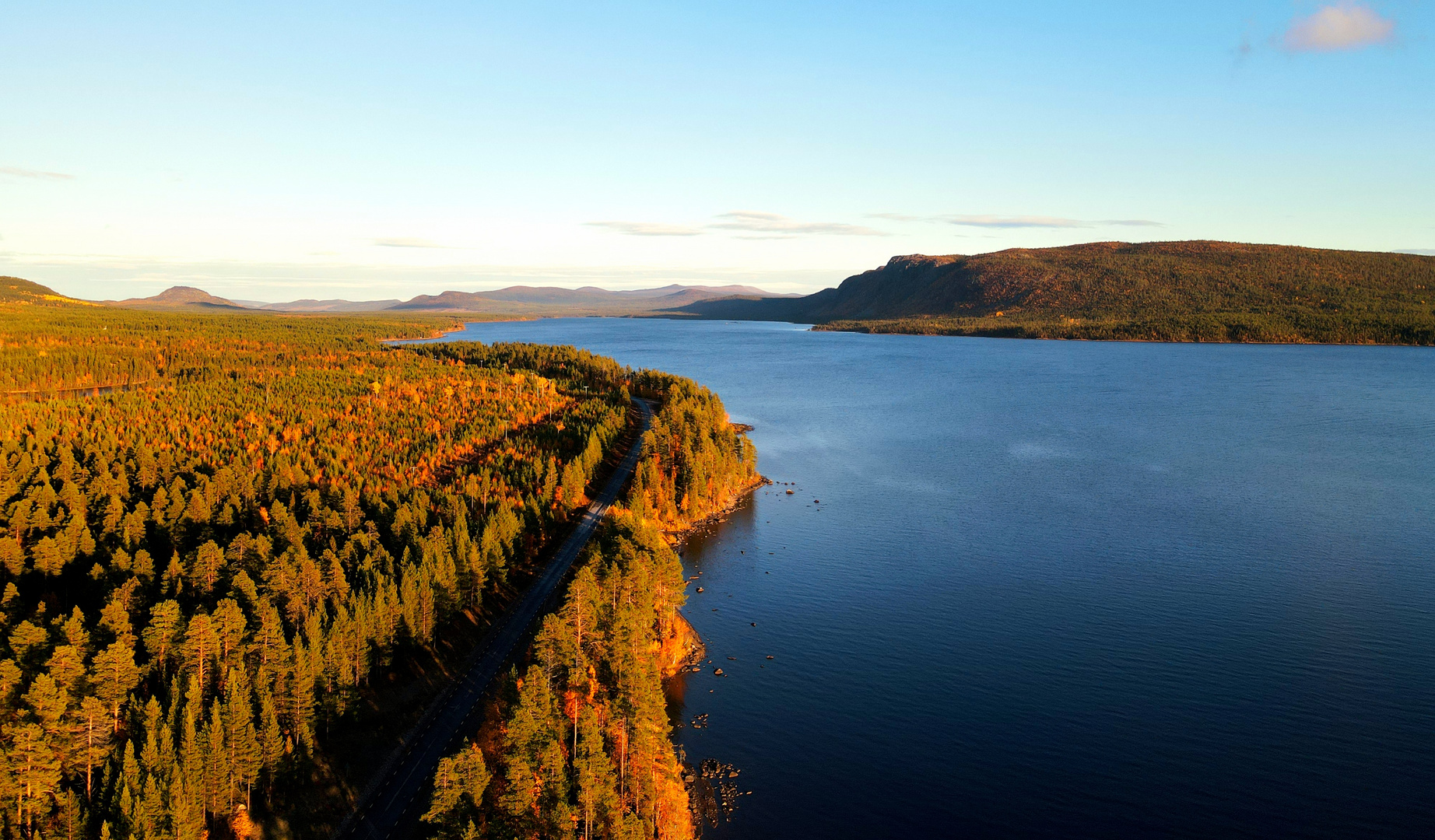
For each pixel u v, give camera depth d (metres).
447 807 71.00
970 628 125.38
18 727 70.06
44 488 140.25
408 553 111.69
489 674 104.25
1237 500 195.12
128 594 101.12
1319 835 80.44
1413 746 94.69
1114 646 119.44
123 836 66.62
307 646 94.62
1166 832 80.94
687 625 122.00
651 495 171.25
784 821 81.88
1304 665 113.62
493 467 182.75
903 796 86.00
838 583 142.62
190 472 165.12
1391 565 151.62
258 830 75.12
